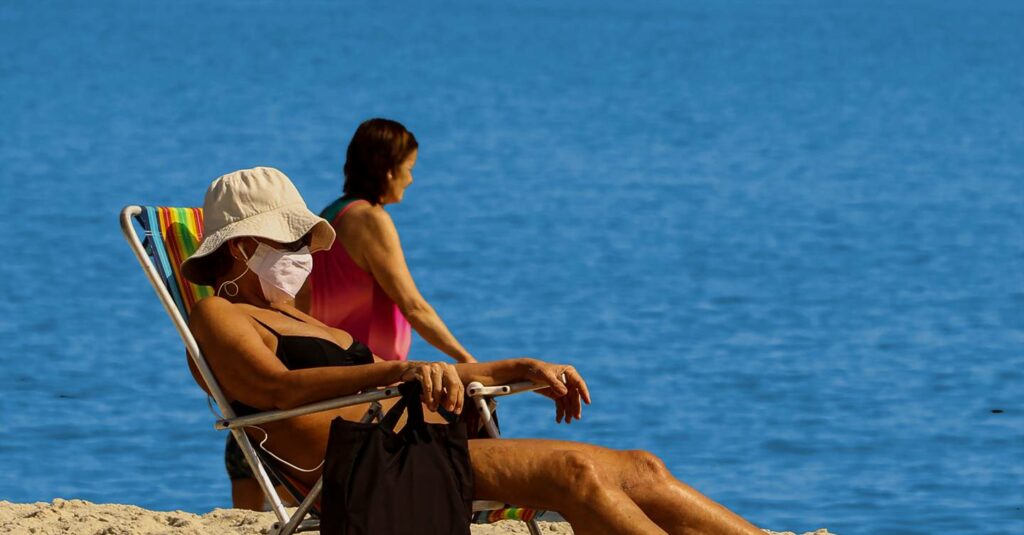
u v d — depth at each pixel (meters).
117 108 152.25
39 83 182.00
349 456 12.50
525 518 13.38
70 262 63.38
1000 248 77.12
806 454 34.53
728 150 129.00
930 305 59.69
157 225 15.52
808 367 46.38
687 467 33.16
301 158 111.00
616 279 64.38
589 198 94.38
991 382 44.34
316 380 13.20
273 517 17.55
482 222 81.62
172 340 47.06
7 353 44.19
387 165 18.00
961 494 30.53
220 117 145.50
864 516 28.55
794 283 64.88
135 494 28.67
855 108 180.75
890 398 41.62
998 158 127.25
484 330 51.88
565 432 36.47
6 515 17.73
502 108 167.12
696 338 51.44
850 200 96.88
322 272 17.94
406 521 12.41
